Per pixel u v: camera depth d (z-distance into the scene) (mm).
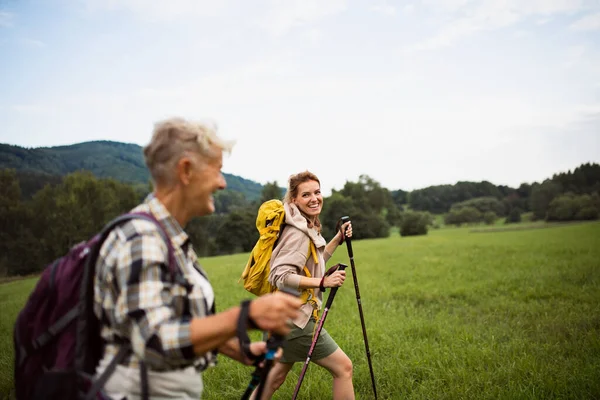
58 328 1833
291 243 3639
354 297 10383
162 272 1784
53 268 1915
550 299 8820
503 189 170250
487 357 5305
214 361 2107
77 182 70938
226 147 2070
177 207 2004
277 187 99875
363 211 93875
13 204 66875
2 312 11594
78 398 1761
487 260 16922
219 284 14320
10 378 5551
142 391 1805
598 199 111688
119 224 1849
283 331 1784
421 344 6027
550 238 30500
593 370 4766
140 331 1665
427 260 18422
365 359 5617
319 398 4613
